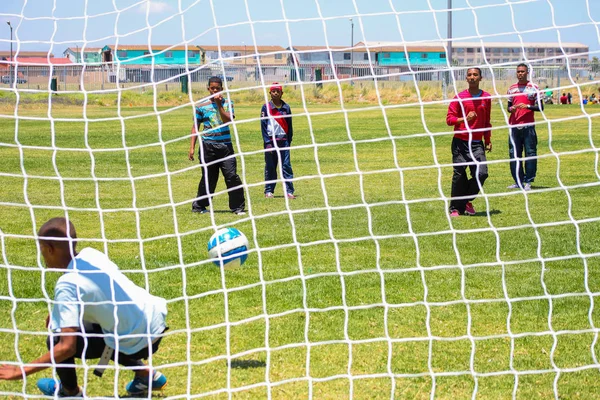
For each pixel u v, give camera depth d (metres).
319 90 39.22
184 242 8.22
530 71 6.80
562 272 6.83
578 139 19.70
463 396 4.32
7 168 14.73
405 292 6.24
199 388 4.45
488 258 7.38
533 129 11.40
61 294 4.04
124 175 14.00
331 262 7.28
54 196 11.54
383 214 9.84
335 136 21.48
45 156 17.00
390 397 4.31
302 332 5.33
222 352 4.98
